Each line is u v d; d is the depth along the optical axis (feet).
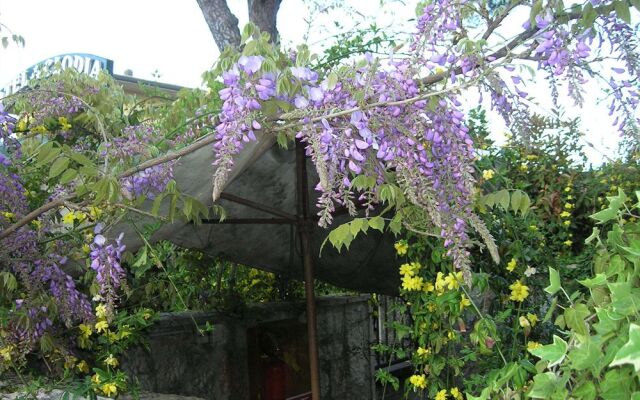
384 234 15.55
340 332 22.44
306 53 6.68
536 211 16.80
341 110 6.12
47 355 10.86
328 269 16.98
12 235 9.48
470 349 10.72
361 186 6.68
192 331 16.99
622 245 5.32
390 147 6.20
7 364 9.53
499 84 5.68
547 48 5.78
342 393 22.11
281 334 19.98
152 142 9.96
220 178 5.79
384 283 17.42
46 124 12.17
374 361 23.81
